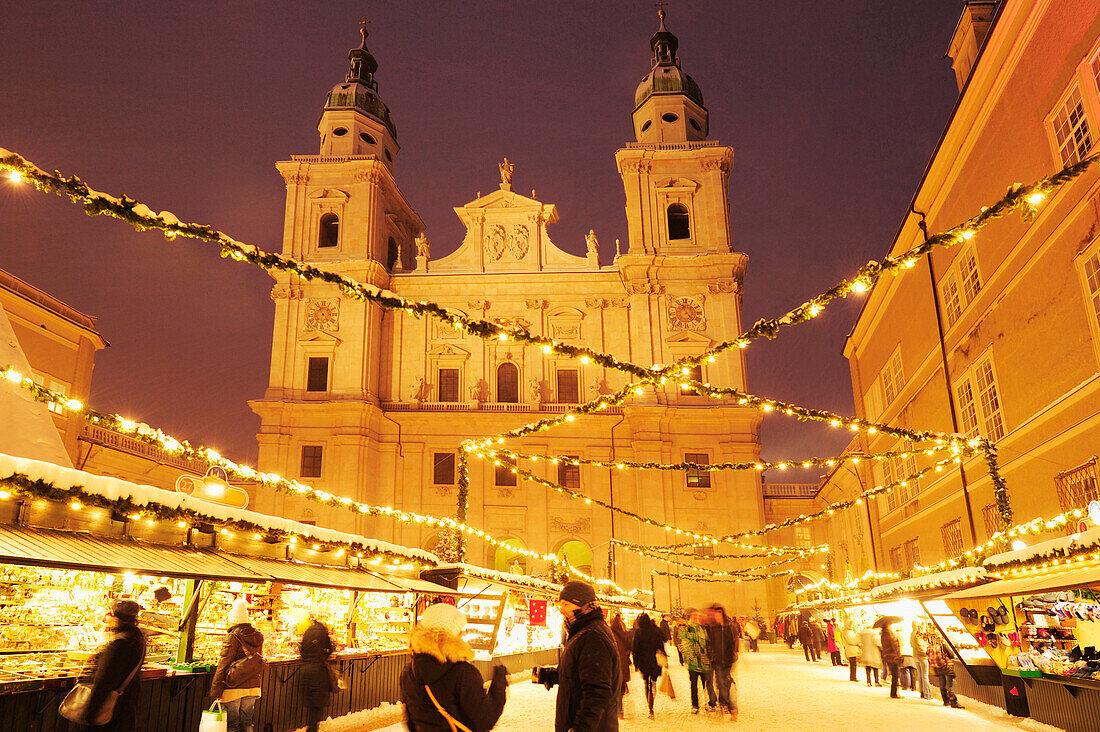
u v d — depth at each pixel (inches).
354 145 2041.1
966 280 867.4
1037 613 484.4
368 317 1877.5
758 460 1818.4
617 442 1846.7
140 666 259.3
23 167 270.1
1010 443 760.3
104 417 397.7
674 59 2249.0
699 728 441.4
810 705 552.7
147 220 300.2
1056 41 636.1
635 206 1973.4
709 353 493.0
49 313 1191.6
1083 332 618.2
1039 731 431.8
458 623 170.1
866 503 1438.2
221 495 422.9
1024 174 705.6
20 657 322.0
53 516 310.2
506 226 2028.8
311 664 385.1
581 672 183.0
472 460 1833.2
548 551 1776.6
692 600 1717.5
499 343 1925.4
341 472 1760.6
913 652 607.8
